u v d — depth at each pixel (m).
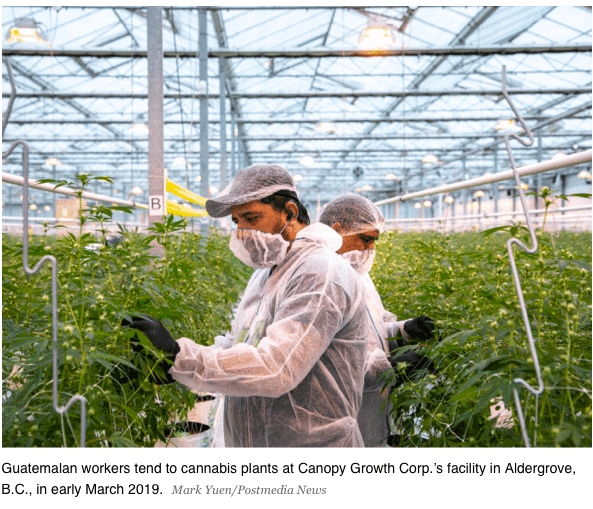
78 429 1.42
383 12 12.51
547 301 1.66
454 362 1.83
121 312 1.42
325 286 1.44
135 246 2.62
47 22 11.50
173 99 18.16
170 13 11.05
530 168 1.93
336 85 18.83
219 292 3.82
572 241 5.11
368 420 2.16
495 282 2.05
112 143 27.83
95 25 12.25
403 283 3.17
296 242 1.65
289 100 21.44
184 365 1.37
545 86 17.55
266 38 13.63
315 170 38.31
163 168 4.13
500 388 1.28
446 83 18.19
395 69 17.00
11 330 1.82
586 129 23.27
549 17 12.24
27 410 1.43
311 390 1.56
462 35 13.35
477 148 27.77
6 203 31.78
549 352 1.38
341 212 2.22
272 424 1.60
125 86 17.78
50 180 1.84
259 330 1.66
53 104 20.39
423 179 38.25
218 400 3.21
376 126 25.75
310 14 12.61
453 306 2.25
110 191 37.19
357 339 1.59
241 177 1.62
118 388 1.70
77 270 1.83
